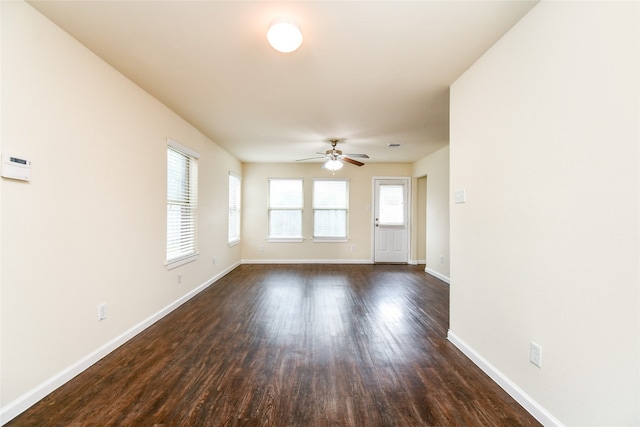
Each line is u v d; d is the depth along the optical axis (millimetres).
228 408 1608
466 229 2236
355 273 5383
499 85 1861
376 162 6336
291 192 6387
